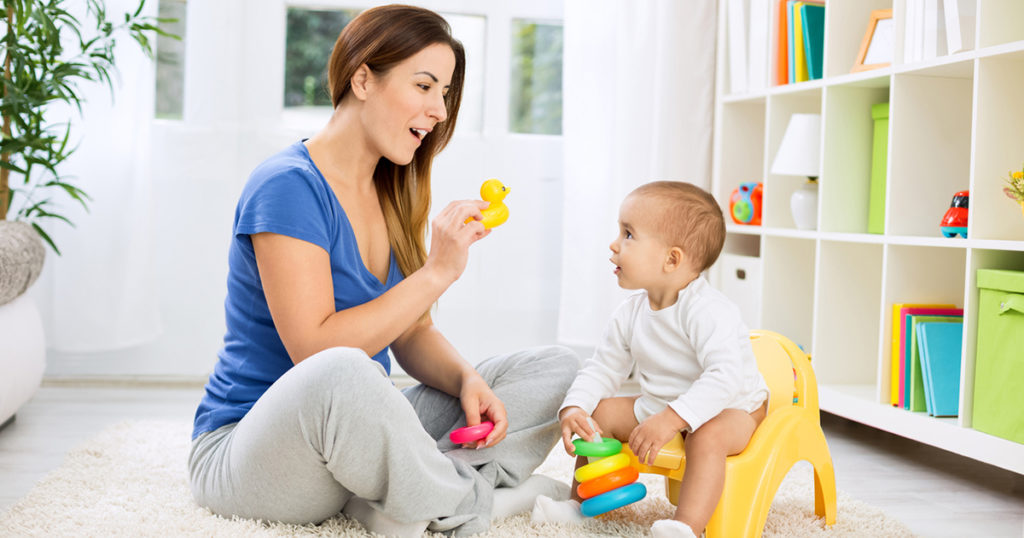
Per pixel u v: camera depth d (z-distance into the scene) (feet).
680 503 4.23
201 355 9.37
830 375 7.98
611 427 4.87
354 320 4.22
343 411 3.83
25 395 7.03
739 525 4.28
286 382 3.96
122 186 8.89
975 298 6.25
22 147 7.50
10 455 6.18
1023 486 6.21
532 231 9.93
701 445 4.31
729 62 9.42
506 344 9.95
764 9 8.74
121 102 8.82
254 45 9.30
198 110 9.18
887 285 7.13
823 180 7.86
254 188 4.35
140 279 9.02
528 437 4.86
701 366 4.62
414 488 4.07
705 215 4.73
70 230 8.84
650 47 9.60
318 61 9.53
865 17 7.93
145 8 8.89
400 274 4.96
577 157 9.65
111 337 8.95
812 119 8.08
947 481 6.29
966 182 7.30
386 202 4.92
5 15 7.66
